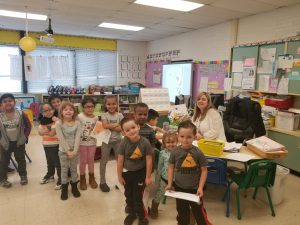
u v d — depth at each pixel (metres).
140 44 8.30
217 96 4.34
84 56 7.62
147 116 2.69
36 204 2.66
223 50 5.27
